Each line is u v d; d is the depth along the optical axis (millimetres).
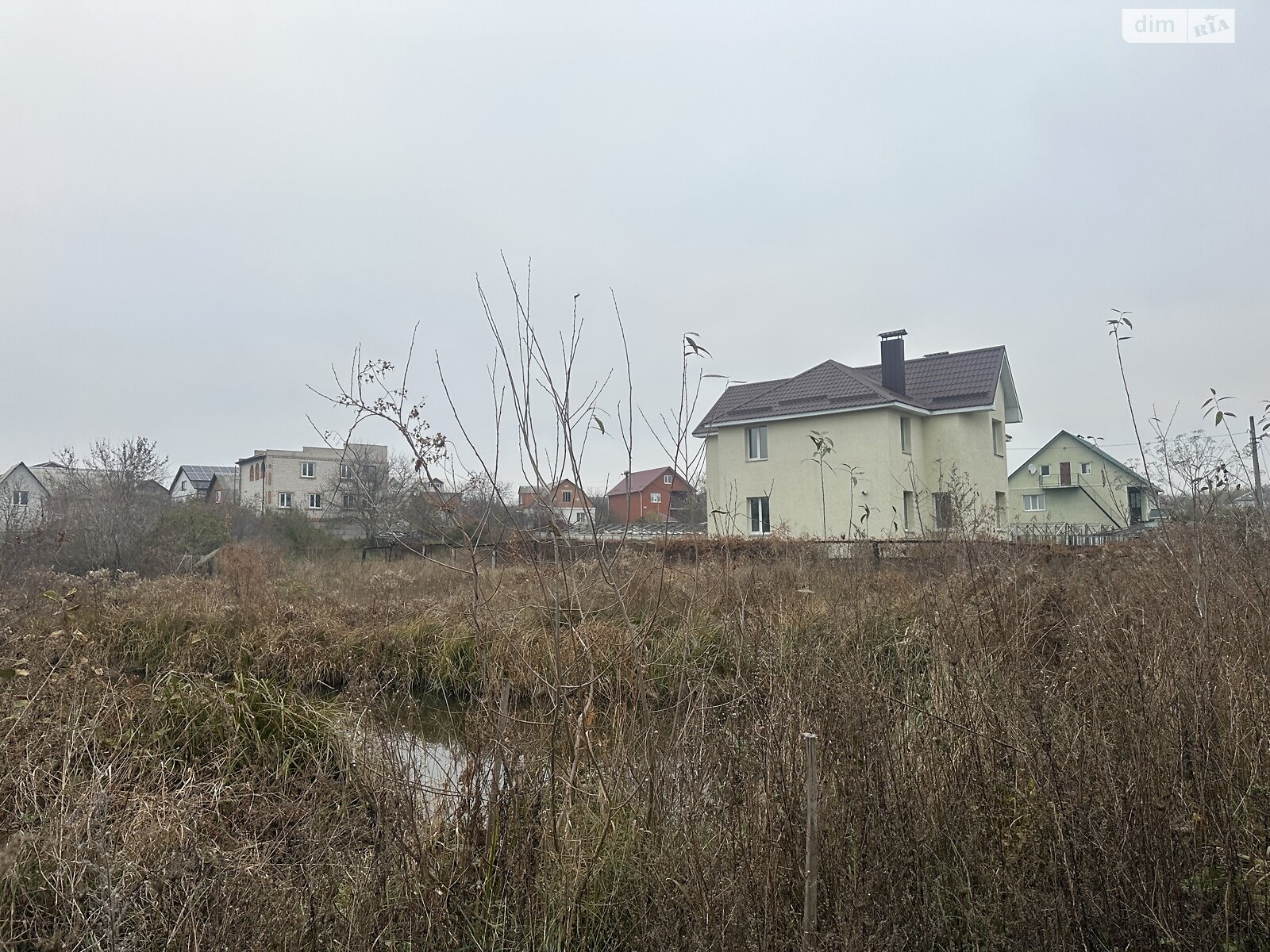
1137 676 3072
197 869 2848
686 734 3037
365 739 3471
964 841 2740
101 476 20797
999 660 3344
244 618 9438
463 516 3229
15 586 8969
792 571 5633
